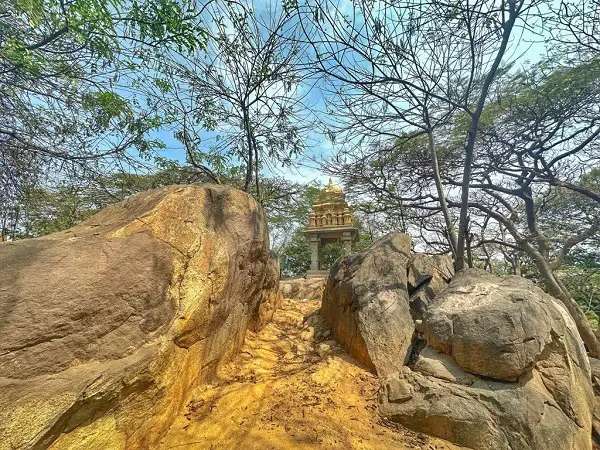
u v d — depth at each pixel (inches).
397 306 183.6
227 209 153.3
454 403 123.5
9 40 138.2
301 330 225.8
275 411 117.8
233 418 111.1
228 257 140.9
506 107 282.5
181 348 112.2
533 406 124.0
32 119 194.4
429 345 158.6
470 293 167.8
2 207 224.8
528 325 138.6
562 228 354.6
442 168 339.9
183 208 125.2
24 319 72.3
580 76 238.8
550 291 254.1
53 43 174.1
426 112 248.4
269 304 235.0
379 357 161.3
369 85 225.6
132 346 92.5
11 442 61.2
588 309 380.2
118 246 98.7
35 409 65.5
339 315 204.4
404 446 109.9
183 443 97.7
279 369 159.3
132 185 285.6
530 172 303.4
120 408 85.0
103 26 153.5
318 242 545.0
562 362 145.6
